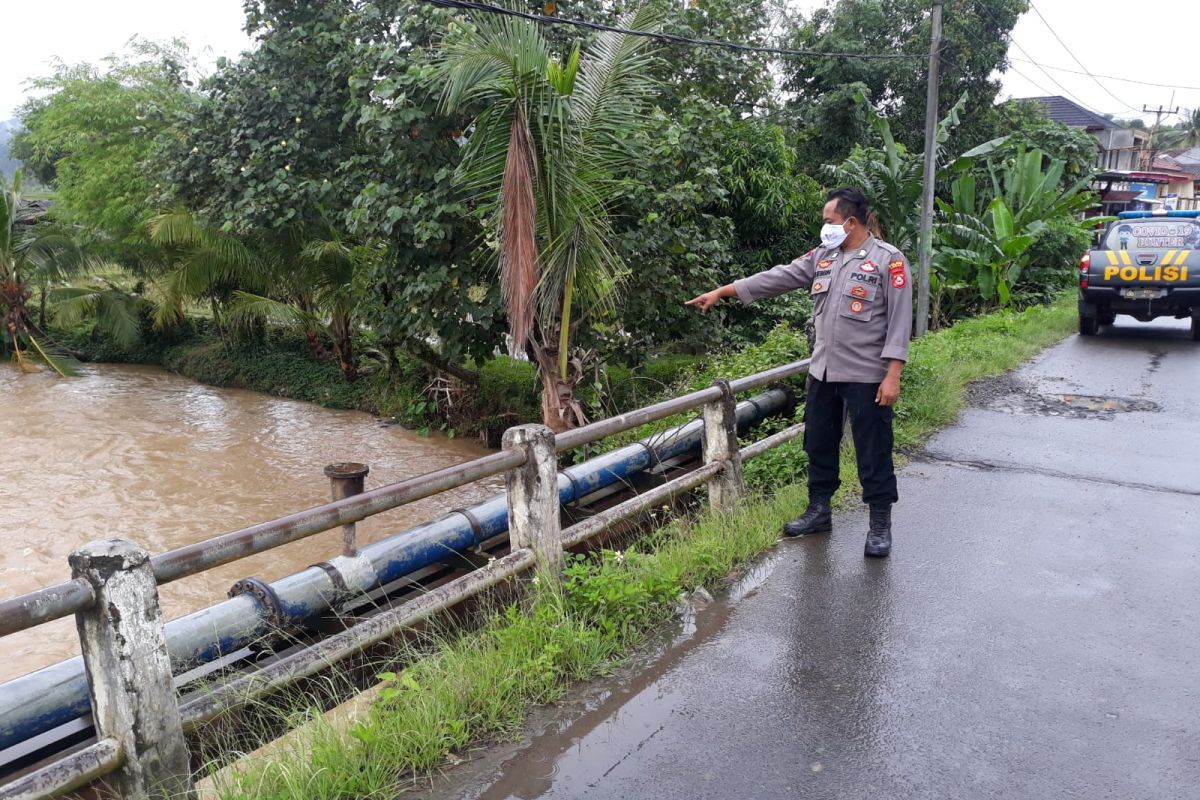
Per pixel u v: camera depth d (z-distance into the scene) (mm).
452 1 6879
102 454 14141
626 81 8281
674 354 15820
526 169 7742
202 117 12703
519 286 7934
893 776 2832
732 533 4797
